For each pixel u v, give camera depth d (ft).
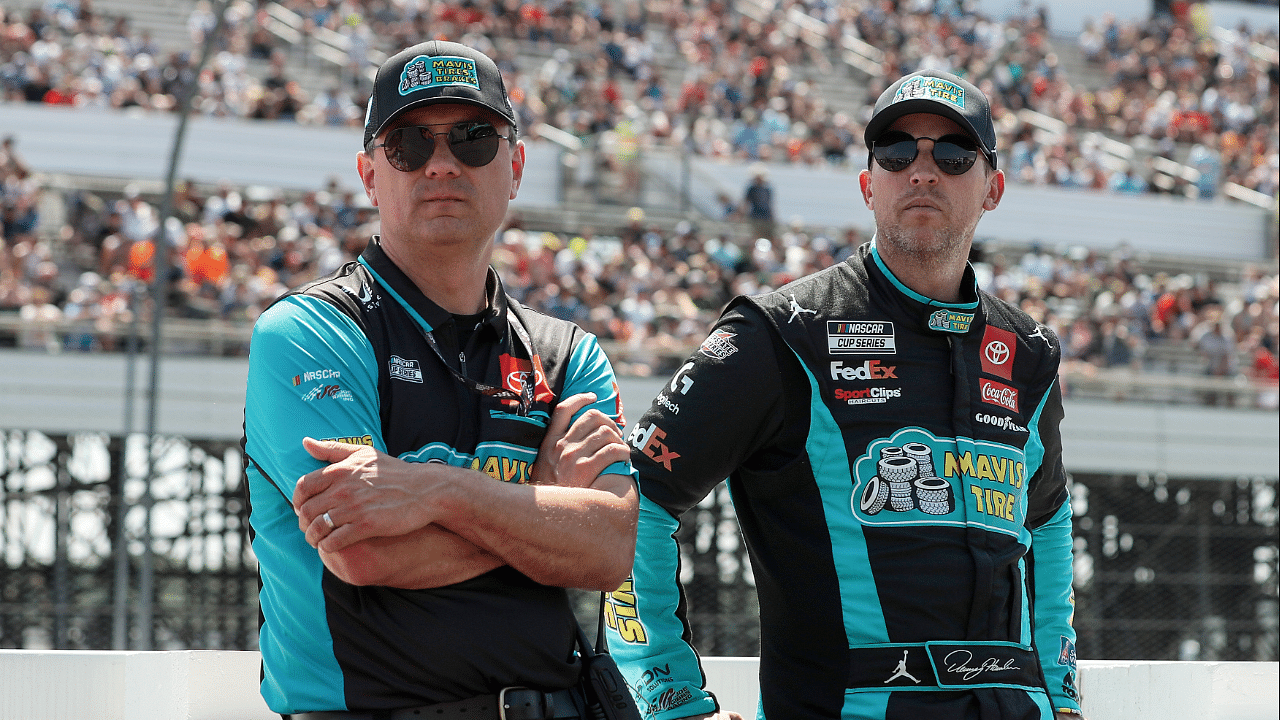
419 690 11.99
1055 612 16.81
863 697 14.34
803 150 118.52
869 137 15.83
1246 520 114.11
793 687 14.89
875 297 15.40
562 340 14.12
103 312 78.43
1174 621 104.94
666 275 93.91
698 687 15.19
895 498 14.73
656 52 137.80
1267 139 140.67
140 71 107.24
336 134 104.32
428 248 13.10
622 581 12.88
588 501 12.64
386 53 123.95
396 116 13.08
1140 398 92.22
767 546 15.29
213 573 100.63
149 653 16.08
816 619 14.73
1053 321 98.32
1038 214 117.39
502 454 12.94
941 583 14.51
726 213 107.96
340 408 12.39
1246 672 19.19
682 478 15.03
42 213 96.89
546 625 12.53
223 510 99.91
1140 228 119.75
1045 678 16.52
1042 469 16.48
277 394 12.44
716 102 126.72
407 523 11.72
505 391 13.12
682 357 81.41
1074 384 90.48
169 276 81.41
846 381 15.02
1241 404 92.73
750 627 96.22
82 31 114.52
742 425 14.99
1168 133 139.03
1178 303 103.04
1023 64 145.18
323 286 13.05
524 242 90.74
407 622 12.01
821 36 145.59
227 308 80.02
